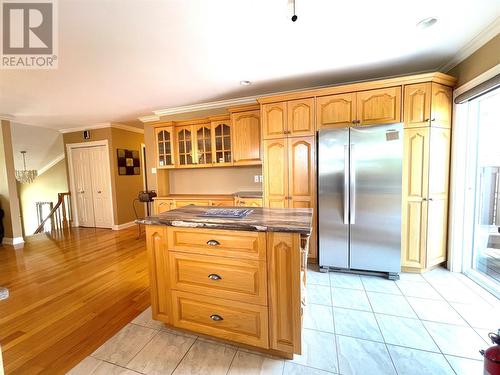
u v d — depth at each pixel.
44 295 2.45
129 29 1.88
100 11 1.66
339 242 2.76
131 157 5.72
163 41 2.07
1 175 4.16
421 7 1.74
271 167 3.08
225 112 3.97
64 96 3.29
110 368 1.53
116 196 5.30
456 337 1.71
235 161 3.61
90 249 3.95
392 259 2.60
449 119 2.64
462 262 2.69
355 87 2.70
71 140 5.55
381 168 2.55
